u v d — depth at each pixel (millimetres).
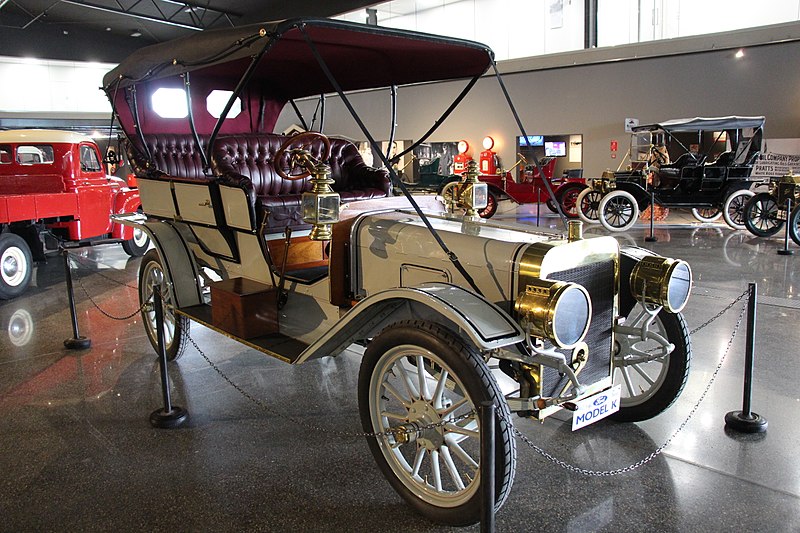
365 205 3092
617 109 12172
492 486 1661
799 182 7793
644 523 2049
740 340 3854
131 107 3580
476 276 2186
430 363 2320
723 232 8812
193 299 3461
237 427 2824
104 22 14727
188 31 15547
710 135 11531
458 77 3455
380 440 2182
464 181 3074
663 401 2623
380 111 15992
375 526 2059
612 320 2324
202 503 2219
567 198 10688
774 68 10383
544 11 13516
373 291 2602
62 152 6672
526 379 2121
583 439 2645
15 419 2955
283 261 2895
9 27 14250
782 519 2053
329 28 2396
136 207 7617
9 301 5398
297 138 2693
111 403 3119
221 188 3121
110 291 5742
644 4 12273
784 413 2840
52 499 2264
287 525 2074
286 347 2707
